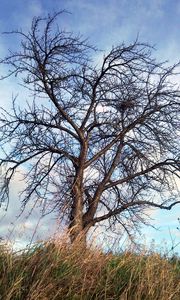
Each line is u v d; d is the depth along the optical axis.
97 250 7.54
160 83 17.33
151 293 6.93
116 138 17.47
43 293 6.08
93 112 17.62
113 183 17.59
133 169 17.95
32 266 6.49
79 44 16.34
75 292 6.46
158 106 17.25
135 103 17.38
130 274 7.31
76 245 7.38
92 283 6.62
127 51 16.91
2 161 17.38
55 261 6.68
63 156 17.34
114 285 6.89
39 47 16.34
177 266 8.73
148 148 17.55
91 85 17.31
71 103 17.44
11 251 6.72
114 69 17.17
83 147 17.22
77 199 16.42
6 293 5.83
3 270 6.28
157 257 8.34
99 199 17.42
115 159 17.78
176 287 7.46
